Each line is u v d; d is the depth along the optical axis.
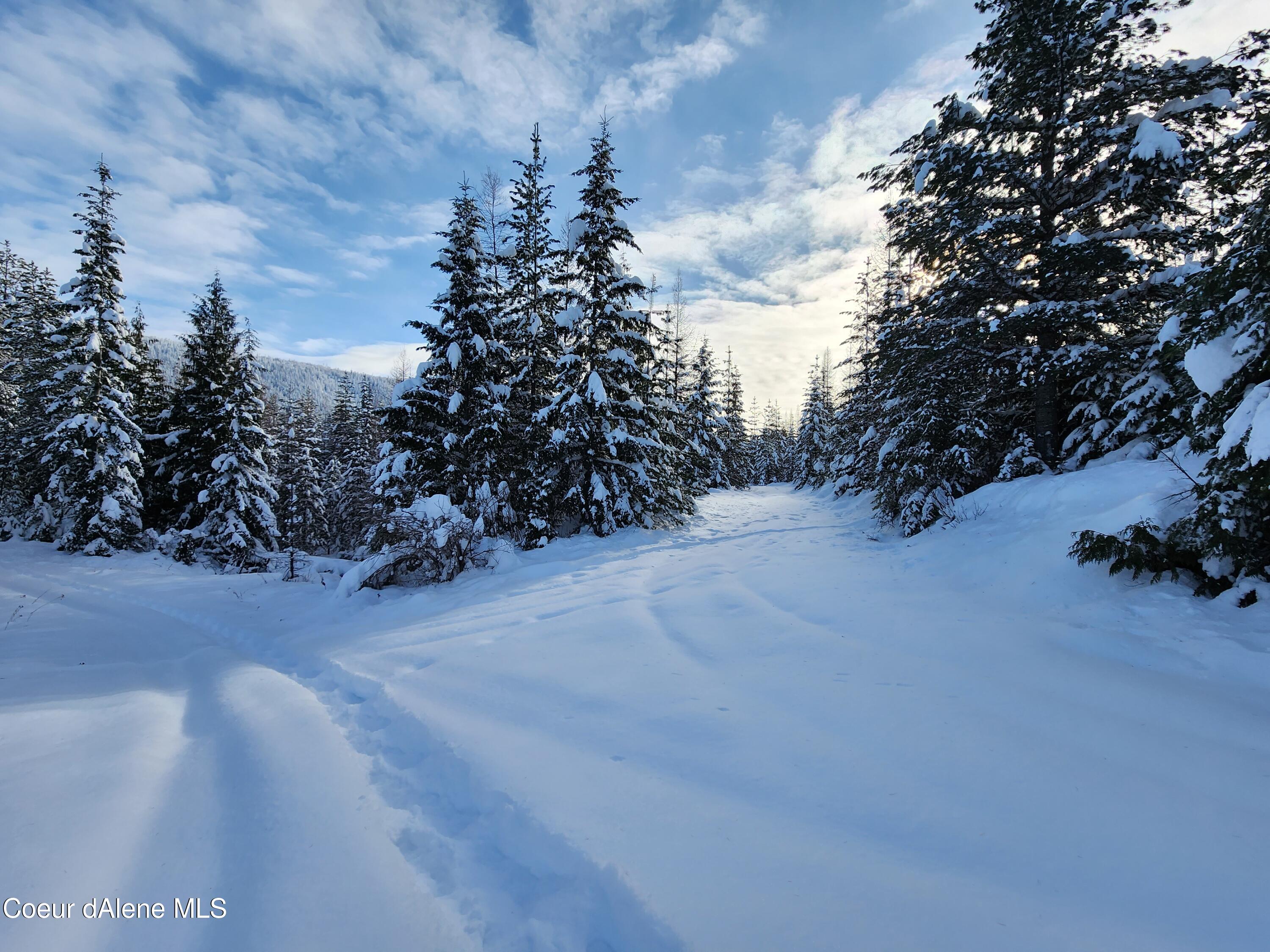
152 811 2.93
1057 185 10.27
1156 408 8.30
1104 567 5.91
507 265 15.81
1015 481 10.02
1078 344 10.21
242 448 19.00
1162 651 4.38
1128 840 2.40
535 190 16.14
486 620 6.99
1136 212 9.80
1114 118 9.61
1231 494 4.82
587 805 2.84
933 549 8.96
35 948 1.96
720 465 38.38
